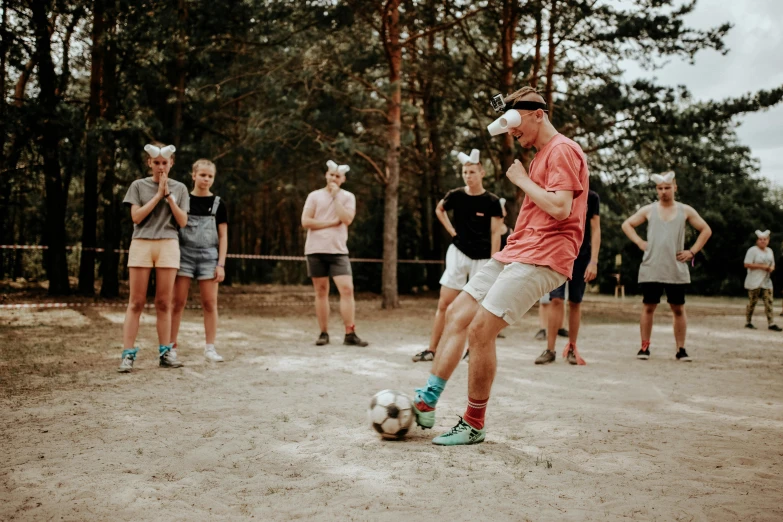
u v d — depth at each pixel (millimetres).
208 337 6758
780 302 22281
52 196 15945
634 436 3801
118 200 17281
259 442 3578
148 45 14852
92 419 4035
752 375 6234
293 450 3430
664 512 2523
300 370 6195
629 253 27891
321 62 15781
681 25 15641
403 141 16438
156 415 4191
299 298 19531
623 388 5461
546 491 2787
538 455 3377
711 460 3291
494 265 3838
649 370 6527
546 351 7023
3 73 13359
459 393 5199
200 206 6609
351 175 20891
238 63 16234
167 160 5918
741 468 3148
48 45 13766
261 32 16266
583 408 4633
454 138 21250
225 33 16516
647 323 7473
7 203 15453
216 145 17984
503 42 17312
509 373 6293
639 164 18469
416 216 26750
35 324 9977
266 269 30094
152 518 2439
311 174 20797
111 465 3100
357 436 3754
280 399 4789
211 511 2527
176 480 2916
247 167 18641
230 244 29078
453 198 6965
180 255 6492
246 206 29125
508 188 17656
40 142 13766
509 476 3000
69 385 5184
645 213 7438
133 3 14156
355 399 4852
